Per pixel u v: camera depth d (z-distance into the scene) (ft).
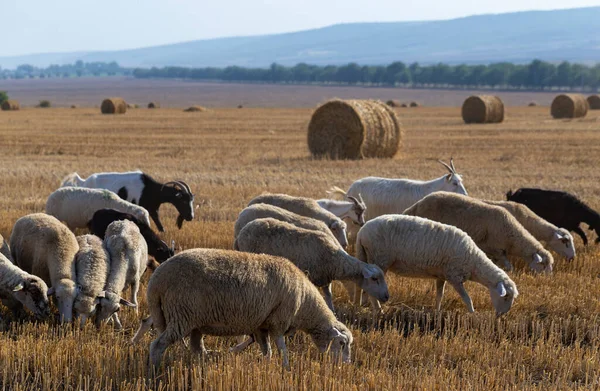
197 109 278.87
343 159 115.55
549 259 47.80
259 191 81.15
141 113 261.03
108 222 47.47
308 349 33.47
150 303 30.99
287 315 31.65
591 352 35.04
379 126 116.16
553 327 38.27
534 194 60.54
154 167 104.63
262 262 31.48
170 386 28.94
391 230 41.27
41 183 86.22
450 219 48.29
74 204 53.42
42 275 39.40
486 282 40.11
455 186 59.36
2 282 36.40
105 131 171.83
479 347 34.45
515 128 172.45
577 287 45.01
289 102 528.63
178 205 61.93
